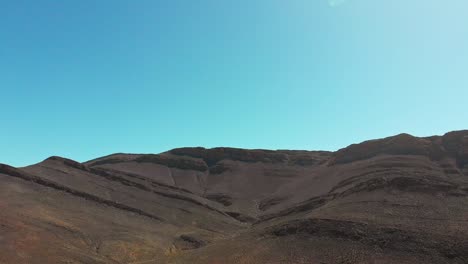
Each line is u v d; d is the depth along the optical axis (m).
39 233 59.66
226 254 52.62
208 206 106.38
